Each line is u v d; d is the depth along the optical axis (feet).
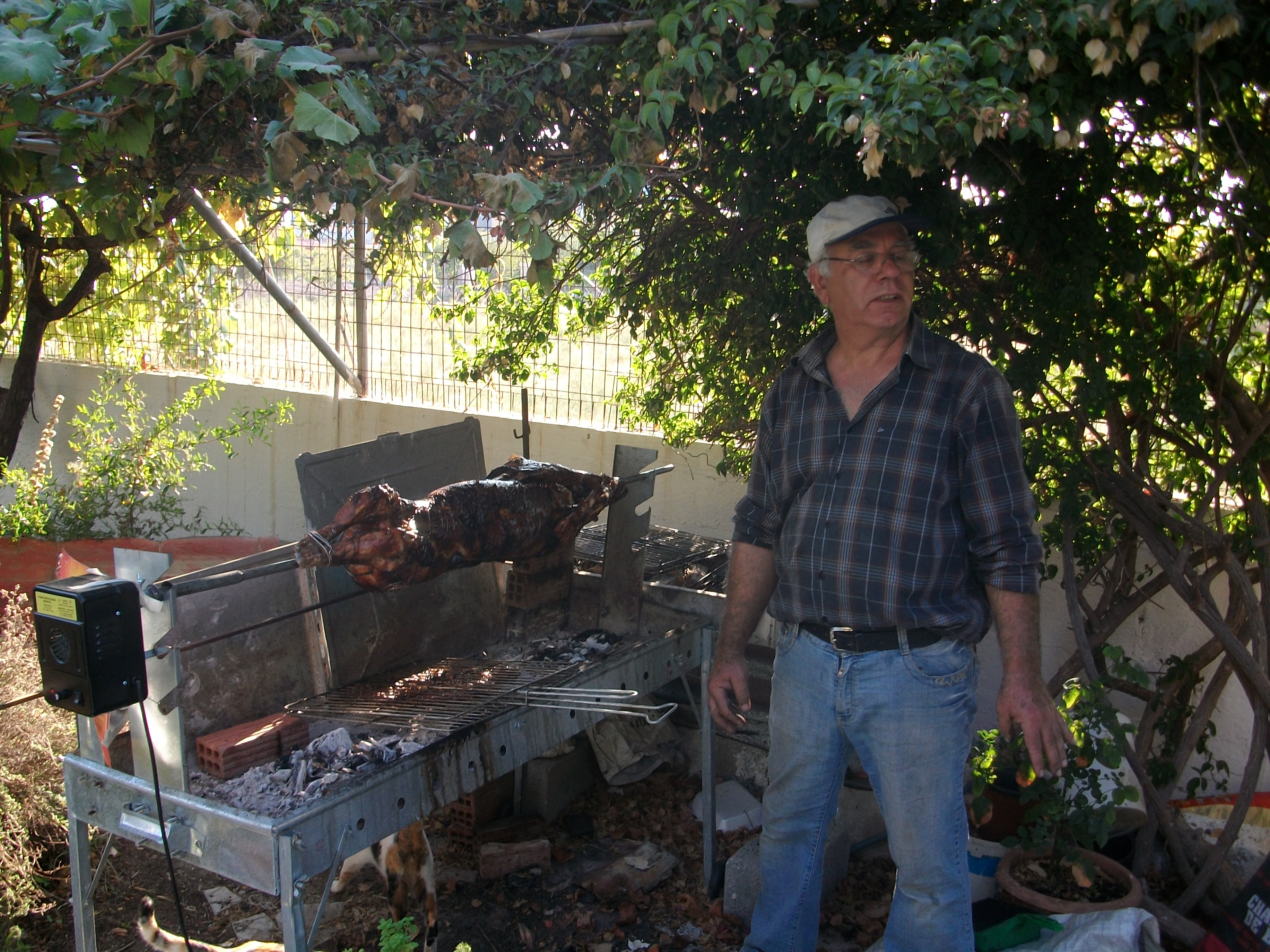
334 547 8.55
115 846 11.91
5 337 18.74
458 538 9.44
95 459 19.24
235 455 21.70
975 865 10.58
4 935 10.10
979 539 7.81
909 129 6.40
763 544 9.13
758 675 14.08
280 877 6.91
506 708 8.84
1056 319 9.02
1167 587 12.39
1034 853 10.52
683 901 11.27
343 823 7.29
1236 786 12.30
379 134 8.32
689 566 13.53
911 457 7.73
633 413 15.76
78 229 14.64
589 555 13.51
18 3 7.13
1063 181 8.68
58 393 23.54
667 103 7.21
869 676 7.91
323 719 8.75
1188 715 11.35
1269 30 6.54
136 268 21.22
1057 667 13.24
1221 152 8.52
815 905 8.93
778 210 9.73
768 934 8.96
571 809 13.16
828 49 8.17
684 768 14.19
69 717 11.68
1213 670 12.19
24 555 17.17
